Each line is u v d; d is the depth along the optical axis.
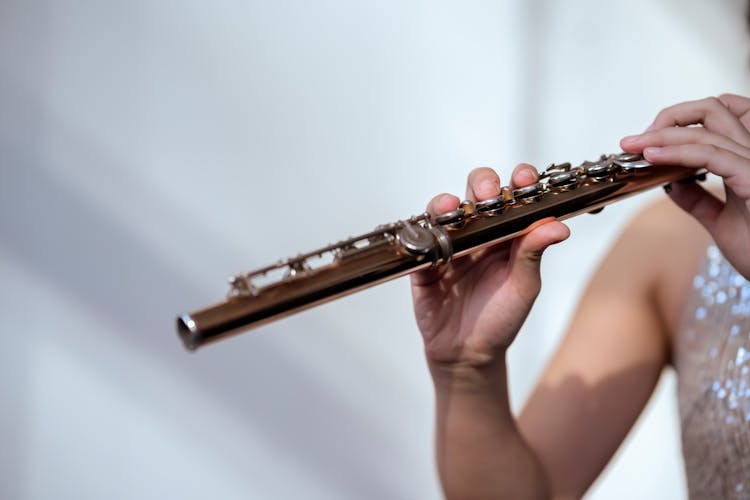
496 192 1.37
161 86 2.71
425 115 3.02
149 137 2.73
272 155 2.85
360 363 3.02
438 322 1.45
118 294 2.76
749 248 1.45
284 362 2.95
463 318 1.45
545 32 3.17
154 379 2.82
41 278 2.69
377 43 2.93
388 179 2.99
